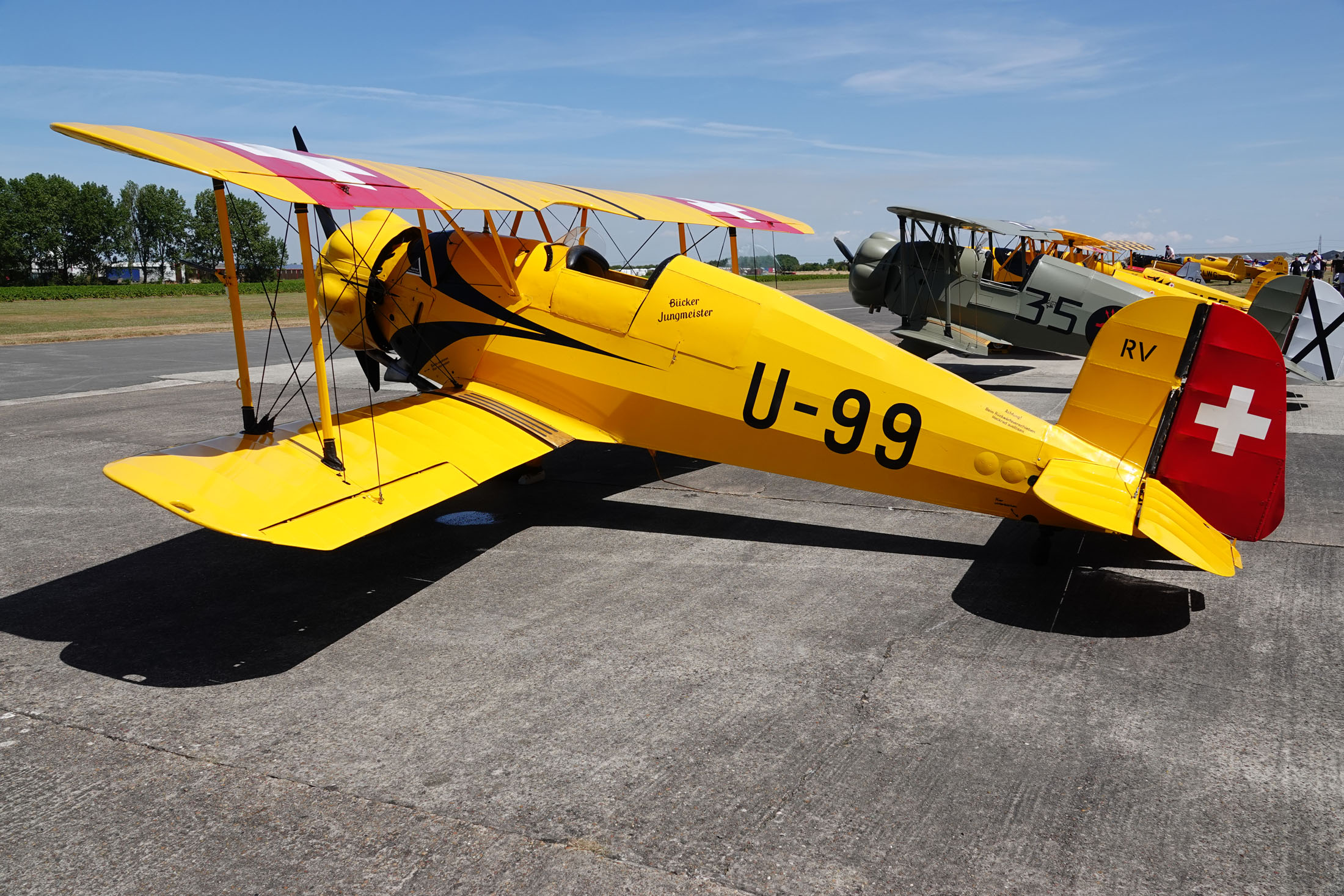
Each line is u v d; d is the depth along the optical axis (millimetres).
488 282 6984
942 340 12758
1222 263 47000
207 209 104500
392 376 7727
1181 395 5070
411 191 5379
